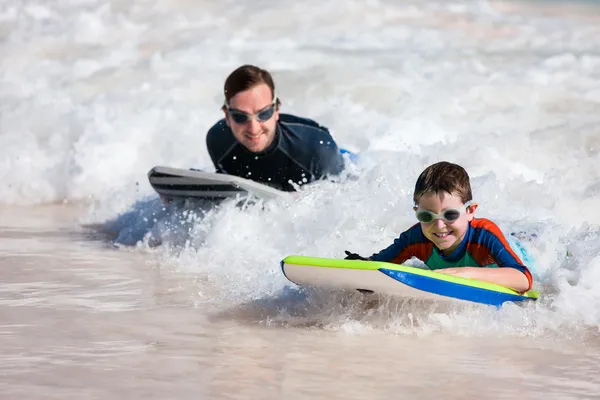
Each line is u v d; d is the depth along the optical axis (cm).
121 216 2792
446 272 1722
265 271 2064
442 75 4353
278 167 2503
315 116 3659
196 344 1546
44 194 3291
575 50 4950
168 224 2527
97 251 2414
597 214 2373
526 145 2977
